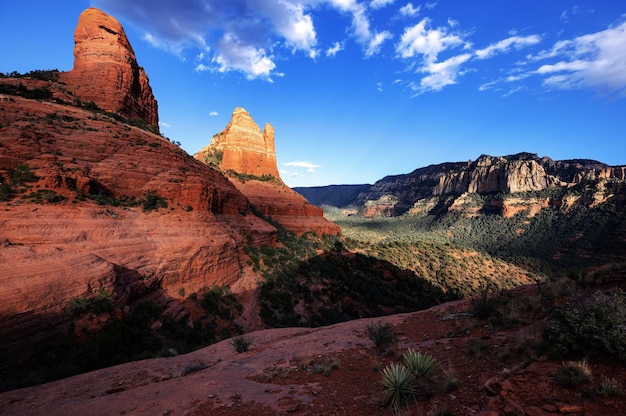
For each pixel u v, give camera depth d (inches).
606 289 352.2
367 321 626.8
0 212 770.8
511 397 202.5
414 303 2242.9
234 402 277.3
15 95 1382.9
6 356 524.7
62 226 842.8
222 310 1173.7
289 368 379.6
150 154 1433.3
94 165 1195.9
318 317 1513.3
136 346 753.0
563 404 180.5
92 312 696.4
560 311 267.9
